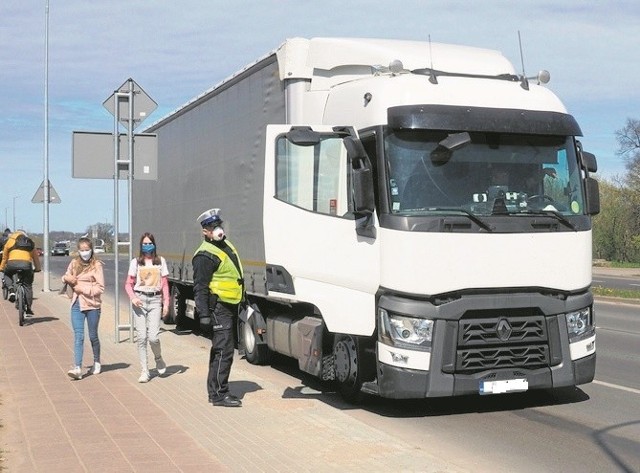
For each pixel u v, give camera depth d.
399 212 8.28
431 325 8.16
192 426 7.96
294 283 9.80
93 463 6.54
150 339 10.59
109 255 82.69
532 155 8.78
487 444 7.64
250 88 11.77
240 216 12.14
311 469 6.42
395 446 7.16
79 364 10.71
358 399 9.28
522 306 8.38
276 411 8.69
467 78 9.11
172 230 16.47
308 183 9.54
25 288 17.81
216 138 13.40
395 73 8.95
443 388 8.15
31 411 8.59
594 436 7.91
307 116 10.27
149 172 15.05
